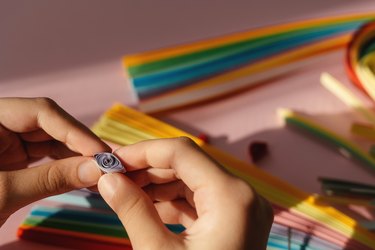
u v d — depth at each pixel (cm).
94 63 48
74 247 39
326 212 39
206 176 31
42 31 50
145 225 31
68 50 49
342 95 46
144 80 46
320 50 49
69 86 47
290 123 45
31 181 34
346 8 53
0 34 50
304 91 47
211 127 45
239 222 30
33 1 52
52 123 36
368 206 41
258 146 43
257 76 47
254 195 31
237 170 41
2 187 33
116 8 52
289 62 48
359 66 46
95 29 50
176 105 45
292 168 43
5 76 47
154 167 34
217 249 30
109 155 34
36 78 47
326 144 44
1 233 39
